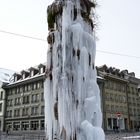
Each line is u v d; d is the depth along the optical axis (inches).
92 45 405.1
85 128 350.3
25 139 1159.0
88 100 367.2
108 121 2055.9
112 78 2197.3
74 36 385.1
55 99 378.3
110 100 2130.9
